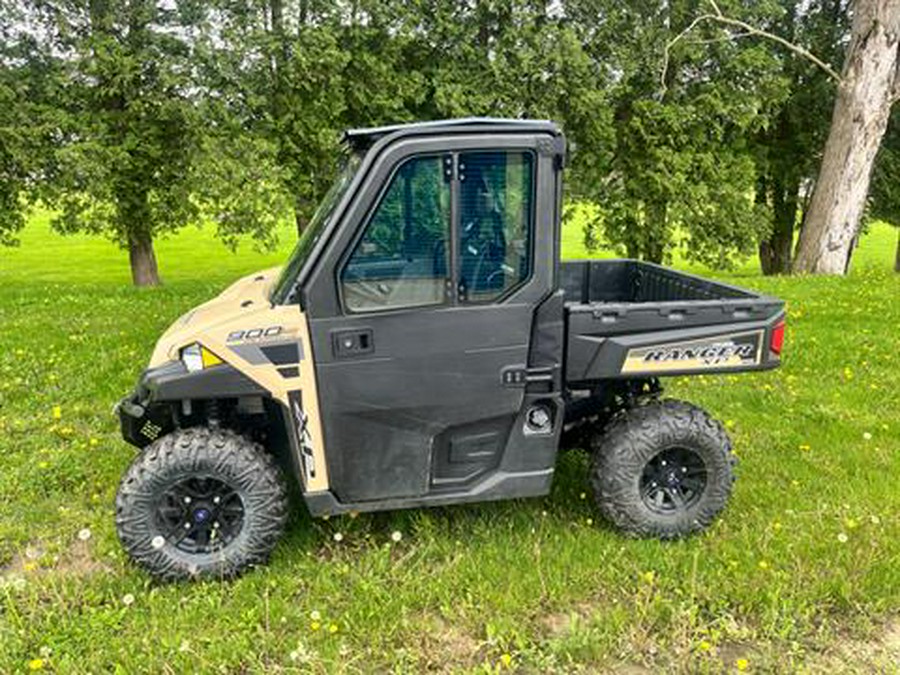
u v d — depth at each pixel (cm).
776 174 2069
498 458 373
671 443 382
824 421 559
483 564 365
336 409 346
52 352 779
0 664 301
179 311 1030
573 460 478
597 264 547
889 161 1934
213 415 363
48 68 1530
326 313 336
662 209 1811
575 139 1688
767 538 383
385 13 1570
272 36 1536
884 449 504
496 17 1631
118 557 373
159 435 403
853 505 421
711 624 323
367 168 327
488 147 329
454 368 349
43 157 1495
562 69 1573
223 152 1502
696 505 390
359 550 383
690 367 376
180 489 350
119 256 2983
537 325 355
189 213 1620
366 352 341
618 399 429
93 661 303
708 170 1780
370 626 323
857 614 330
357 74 1628
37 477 464
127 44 1516
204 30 1504
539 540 386
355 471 357
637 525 385
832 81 1880
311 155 1656
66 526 412
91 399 624
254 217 1544
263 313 342
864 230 2034
